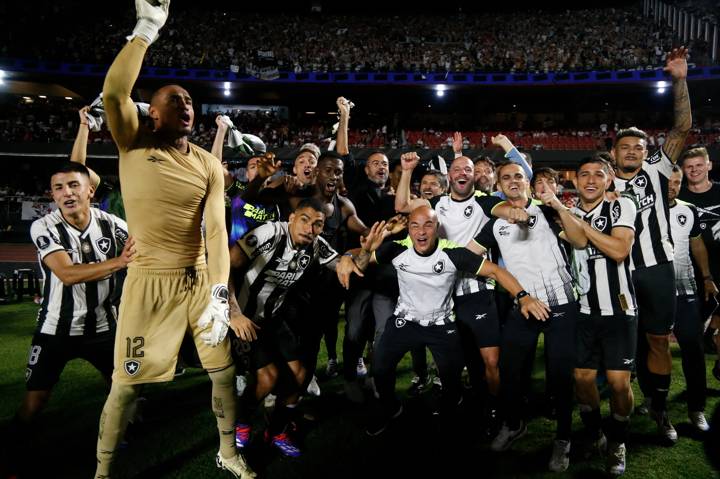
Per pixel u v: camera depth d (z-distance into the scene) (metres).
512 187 3.15
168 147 2.48
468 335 3.69
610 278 2.93
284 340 3.16
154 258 2.50
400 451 3.19
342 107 5.03
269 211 4.26
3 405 3.86
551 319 3.05
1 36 24.84
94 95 28.38
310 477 2.86
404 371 4.81
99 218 3.19
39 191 24.69
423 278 3.17
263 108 30.22
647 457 3.11
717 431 3.46
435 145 26.88
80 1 28.50
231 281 3.03
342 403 3.99
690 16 26.50
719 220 4.38
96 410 3.79
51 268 2.77
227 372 2.64
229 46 29.50
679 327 3.55
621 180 3.60
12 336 6.05
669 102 28.05
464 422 3.66
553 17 32.16
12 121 25.42
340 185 4.62
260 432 3.45
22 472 2.87
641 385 3.74
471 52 29.78
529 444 3.31
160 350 2.51
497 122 30.50
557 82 26.11
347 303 4.06
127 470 2.91
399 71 27.16
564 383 2.98
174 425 3.52
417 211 3.08
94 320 3.05
